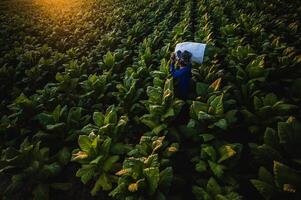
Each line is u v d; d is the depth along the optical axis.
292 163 4.59
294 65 7.67
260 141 5.98
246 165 5.56
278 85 7.67
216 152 5.25
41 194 5.42
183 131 6.18
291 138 4.56
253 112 6.55
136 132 6.99
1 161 5.74
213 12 14.33
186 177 5.52
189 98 7.20
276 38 9.19
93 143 5.37
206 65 8.60
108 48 11.93
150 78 8.30
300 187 3.92
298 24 11.36
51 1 28.45
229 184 4.94
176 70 6.98
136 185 4.37
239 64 8.02
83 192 5.63
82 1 25.70
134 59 10.14
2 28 16.59
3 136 7.41
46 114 6.79
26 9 23.78
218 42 10.86
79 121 6.93
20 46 13.43
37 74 9.94
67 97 8.23
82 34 14.70
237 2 15.71
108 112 6.59
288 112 6.35
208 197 4.31
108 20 16.00
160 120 6.32
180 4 18.67
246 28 11.12
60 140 6.84
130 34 13.30
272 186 4.15
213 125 5.57
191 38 11.45
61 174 6.12
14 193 5.78
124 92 7.70
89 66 10.44
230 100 6.42
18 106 7.55
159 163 4.78
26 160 5.87
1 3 27.19
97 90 8.09
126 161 4.93
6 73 10.00
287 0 14.69
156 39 11.48
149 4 19.52
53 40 14.45
